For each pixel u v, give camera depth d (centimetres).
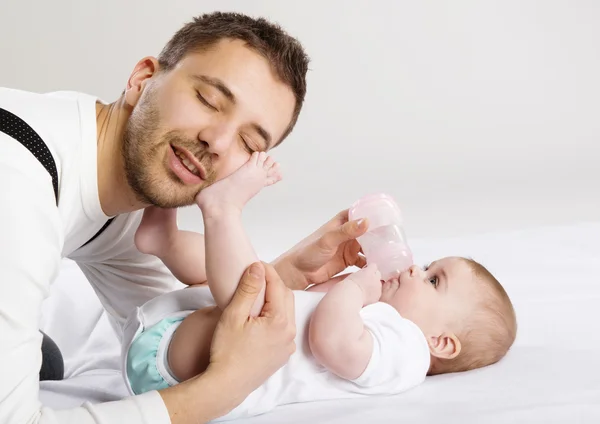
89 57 638
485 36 686
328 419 179
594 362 203
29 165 168
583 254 306
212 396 163
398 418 176
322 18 668
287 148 672
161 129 189
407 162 668
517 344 225
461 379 202
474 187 573
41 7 629
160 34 639
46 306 276
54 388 216
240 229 187
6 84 635
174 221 223
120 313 251
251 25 196
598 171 598
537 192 529
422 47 681
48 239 158
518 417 170
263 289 178
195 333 184
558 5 689
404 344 198
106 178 196
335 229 221
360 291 199
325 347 189
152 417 154
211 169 193
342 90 676
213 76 188
